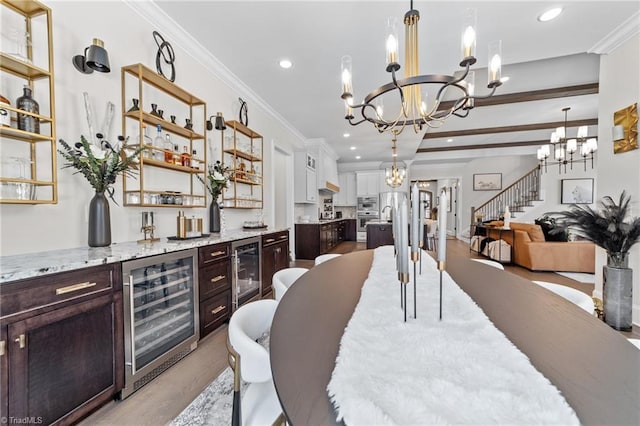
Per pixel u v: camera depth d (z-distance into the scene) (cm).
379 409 50
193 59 276
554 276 439
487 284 148
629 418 50
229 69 317
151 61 232
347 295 125
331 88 369
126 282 156
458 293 125
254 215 401
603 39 265
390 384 58
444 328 87
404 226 95
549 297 124
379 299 116
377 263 199
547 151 619
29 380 116
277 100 409
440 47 275
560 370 65
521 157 875
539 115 563
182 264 203
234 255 262
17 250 150
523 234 493
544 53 288
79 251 164
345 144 688
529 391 56
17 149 150
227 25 242
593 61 360
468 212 930
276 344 78
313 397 56
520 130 638
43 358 120
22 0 145
